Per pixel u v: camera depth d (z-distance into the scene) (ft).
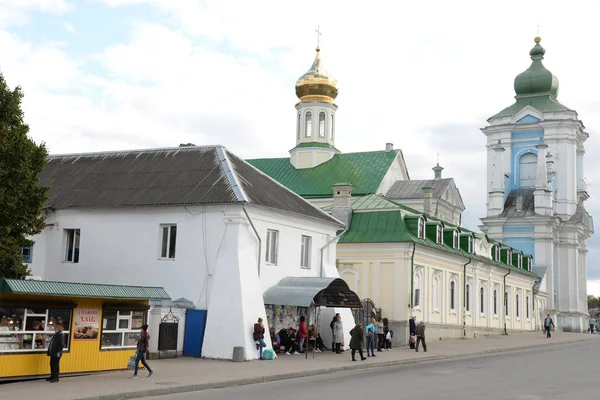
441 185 212.64
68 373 70.74
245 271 94.43
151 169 109.60
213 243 96.22
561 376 78.48
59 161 119.24
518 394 61.46
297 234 109.29
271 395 60.75
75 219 105.70
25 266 85.40
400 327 132.16
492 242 191.52
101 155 117.91
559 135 267.39
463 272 165.17
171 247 99.71
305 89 223.92
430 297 145.69
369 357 101.14
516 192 270.05
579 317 260.83
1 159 81.25
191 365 83.66
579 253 281.54
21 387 62.34
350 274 139.13
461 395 60.54
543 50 282.36
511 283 205.46
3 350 65.31
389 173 214.48
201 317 93.97
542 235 252.21
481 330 175.83
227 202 95.35
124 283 100.68
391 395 60.49
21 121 84.94
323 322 115.44
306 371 79.82
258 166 228.22
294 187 213.46
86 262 103.65
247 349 90.94
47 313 69.36
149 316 90.53
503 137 273.33
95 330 73.82
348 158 219.41
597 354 119.55
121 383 65.87
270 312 105.09
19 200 82.79
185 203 97.50
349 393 61.93
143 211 101.35
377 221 140.97
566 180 266.77
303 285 101.86
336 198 145.59
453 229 160.25
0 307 65.10
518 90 280.92
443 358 108.88
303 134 223.92
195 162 108.06
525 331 215.92
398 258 135.23
